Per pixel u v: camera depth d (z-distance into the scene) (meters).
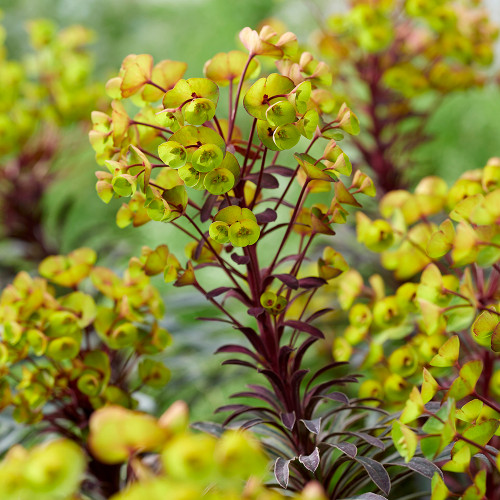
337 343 0.98
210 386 1.29
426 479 1.04
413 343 0.94
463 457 0.81
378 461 0.88
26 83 1.46
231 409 0.89
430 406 0.88
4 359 0.91
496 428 0.82
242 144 0.87
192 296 1.40
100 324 0.94
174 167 0.80
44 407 1.00
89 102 1.42
